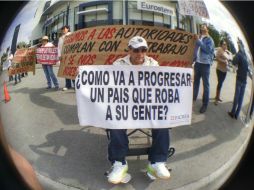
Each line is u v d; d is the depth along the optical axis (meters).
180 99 2.47
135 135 2.46
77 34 2.53
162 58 2.48
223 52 2.70
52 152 2.65
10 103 2.84
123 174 2.54
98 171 2.56
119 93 2.38
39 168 2.73
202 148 2.67
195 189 2.70
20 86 2.76
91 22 2.52
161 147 2.51
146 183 2.56
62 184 2.66
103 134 2.49
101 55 2.48
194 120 2.60
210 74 2.62
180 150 2.60
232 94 2.79
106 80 2.38
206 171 2.73
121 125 2.40
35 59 2.66
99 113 2.41
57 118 2.58
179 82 2.46
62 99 2.53
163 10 2.54
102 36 2.49
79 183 2.62
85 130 2.52
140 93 2.39
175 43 2.53
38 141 2.70
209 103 2.64
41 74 2.62
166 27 2.53
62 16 2.58
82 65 2.40
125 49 2.46
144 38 2.48
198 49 2.58
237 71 2.81
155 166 2.54
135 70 2.38
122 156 2.50
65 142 2.59
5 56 2.91
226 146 2.81
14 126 2.83
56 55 2.56
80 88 2.42
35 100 2.67
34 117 2.69
